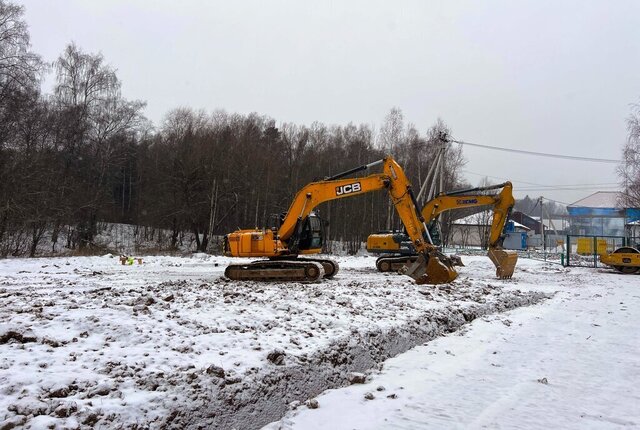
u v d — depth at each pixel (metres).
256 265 16.00
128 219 56.78
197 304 8.70
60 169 35.94
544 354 8.02
